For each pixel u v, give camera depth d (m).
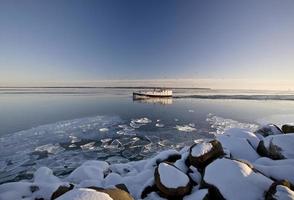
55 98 54.62
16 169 10.16
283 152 5.25
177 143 14.36
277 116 26.75
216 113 28.62
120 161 11.18
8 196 4.76
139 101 46.69
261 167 4.71
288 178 4.32
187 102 45.38
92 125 20.12
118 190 3.65
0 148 13.20
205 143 5.52
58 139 15.23
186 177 4.80
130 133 16.98
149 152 12.60
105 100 48.91
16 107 34.19
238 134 6.85
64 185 5.20
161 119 23.62
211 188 4.16
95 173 6.39
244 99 57.03
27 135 16.33
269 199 3.51
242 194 3.84
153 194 4.82
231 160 4.51
